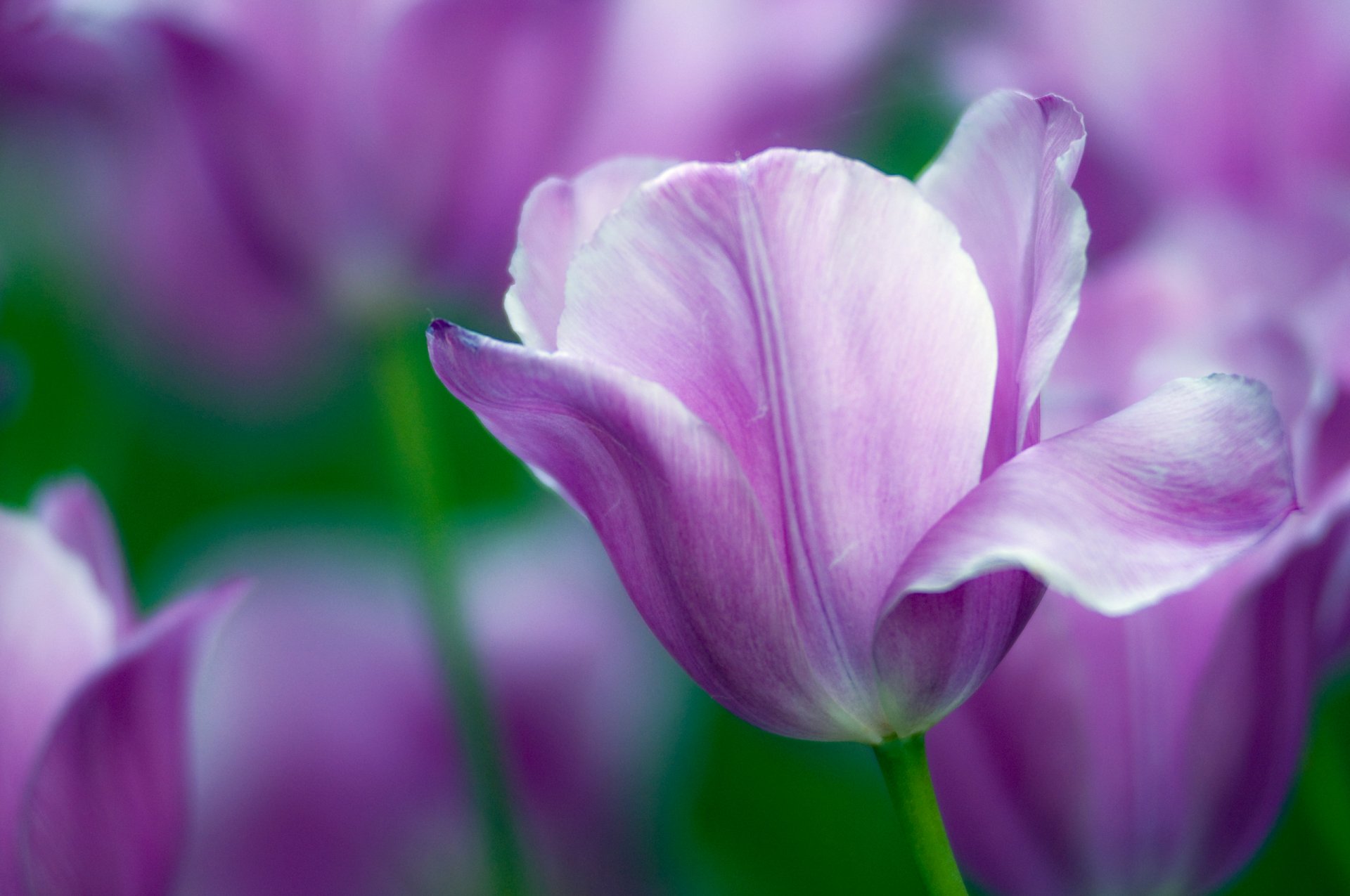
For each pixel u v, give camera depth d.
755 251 0.50
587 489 0.52
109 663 0.57
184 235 0.74
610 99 0.68
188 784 0.61
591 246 0.51
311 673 0.75
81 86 0.71
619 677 0.77
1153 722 0.58
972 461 0.51
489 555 0.79
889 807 0.73
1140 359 0.62
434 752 0.75
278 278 0.70
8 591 0.60
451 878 0.75
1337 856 0.62
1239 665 0.58
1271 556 0.57
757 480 0.51
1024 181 0.51
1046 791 0.58
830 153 0.51
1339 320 0.60
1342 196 0.67
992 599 0.51
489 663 0.75
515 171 0.68
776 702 0.52
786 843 0.73
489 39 0.66
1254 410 0.50
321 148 0.67
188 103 0.67
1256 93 0.71
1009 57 0.75
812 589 0.51
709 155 0.68
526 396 0.50
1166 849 0.59
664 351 0.51
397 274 0.69
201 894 0.73
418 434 0.68
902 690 0.51
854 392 0.51
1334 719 0.65
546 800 0.74
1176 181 0.71
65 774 0.58
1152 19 0.72
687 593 0.51
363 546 0.80
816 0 0.69
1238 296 0.66
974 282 0.50
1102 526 0.49
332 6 0.67
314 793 0.74
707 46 0.68
